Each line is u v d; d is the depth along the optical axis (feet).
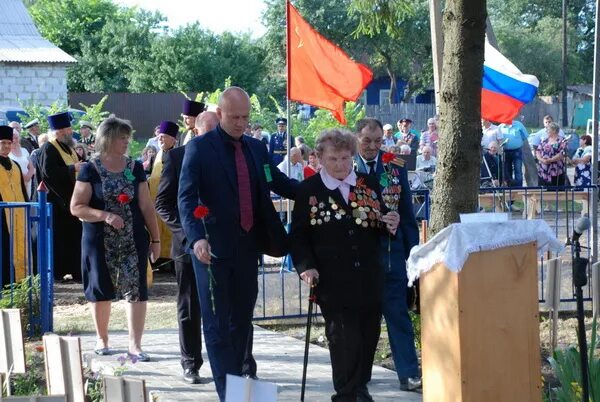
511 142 61.82
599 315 27.27
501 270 15.56
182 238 22.47
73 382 17.71
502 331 15.58
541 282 32.35
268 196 20.30
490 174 59.72
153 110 139.85
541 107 178.29
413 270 15.93
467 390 15.29
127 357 22.38
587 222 16.19
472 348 15.31
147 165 51.67
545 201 43.57
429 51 169.37
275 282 36.50
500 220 15.85
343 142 18.98
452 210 24.30
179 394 21.95
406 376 22.40
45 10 181.98
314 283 18.75
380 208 19.30
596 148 32.50
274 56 170.71
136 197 24.82
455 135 24.18
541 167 64.75
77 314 33.78
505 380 15.64
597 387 17.51
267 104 164.66
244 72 162.81
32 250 30.73
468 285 15.25
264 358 26.05
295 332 30.45
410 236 22.56
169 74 160.35
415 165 65.62
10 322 20.81
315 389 22.49
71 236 40.93
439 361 15.67
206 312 19.72
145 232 25.14
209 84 161.07
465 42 23.84
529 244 15.84
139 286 25.04
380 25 35.45
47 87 120.26
